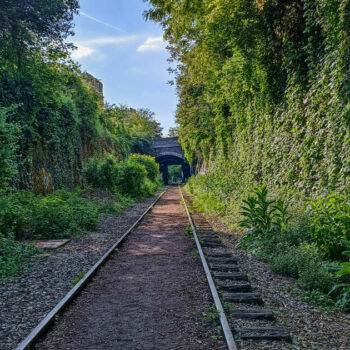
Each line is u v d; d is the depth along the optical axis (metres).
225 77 16.00
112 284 6.02
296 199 9.02
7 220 9.64
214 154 26.73
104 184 22.89
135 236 11.06
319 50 8.77
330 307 4.77
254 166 13.59
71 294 5.11
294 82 9.98
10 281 6.13
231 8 10.79
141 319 4.48
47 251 8.70
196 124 26.19
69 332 4.10
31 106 16.80
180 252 8.61
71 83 24.70
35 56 15.70
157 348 3.70
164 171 86.00
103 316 4.59
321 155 8.20
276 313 4.53
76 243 9.83
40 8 13.23
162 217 16.19
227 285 5.55
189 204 22.25
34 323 4.29
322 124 8.21
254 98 14.27
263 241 7.80
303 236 7.24
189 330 4.10
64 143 21.86
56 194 16.80
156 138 63.38
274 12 10.12
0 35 13.57
